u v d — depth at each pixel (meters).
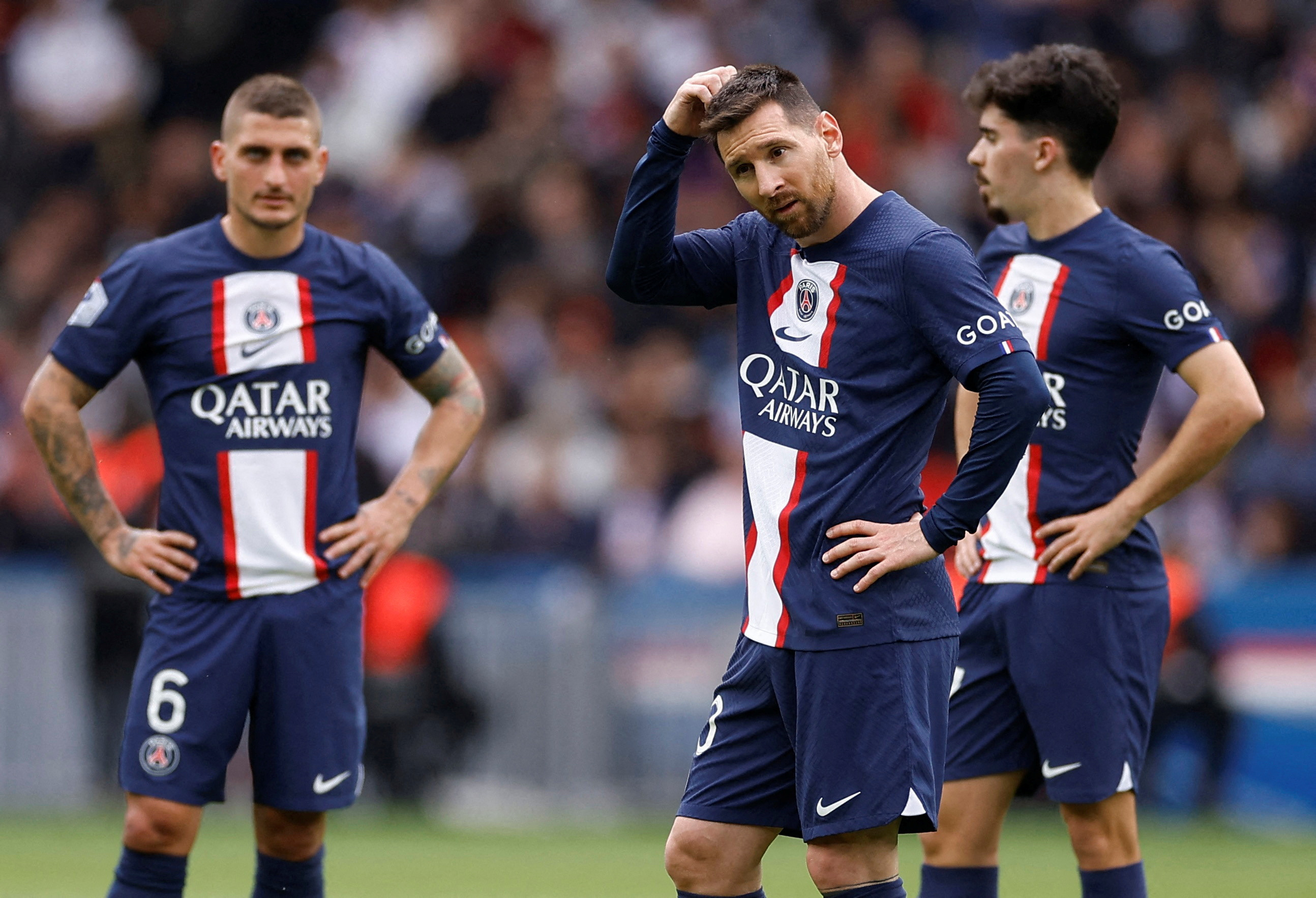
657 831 33.56
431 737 34.84
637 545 40.69
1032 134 17.09
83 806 34.97
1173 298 16.58
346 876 26.94
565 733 35.88
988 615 17.17
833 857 14.23
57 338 17.02
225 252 17.11
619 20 52.75
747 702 14.66
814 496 14.21
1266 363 45.66
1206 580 34.78
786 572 14.32
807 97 14.10
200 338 16.91
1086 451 16.94
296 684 16.70
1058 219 17.27
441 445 17.98
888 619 14.02
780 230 14.91
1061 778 16.73
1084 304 16.92
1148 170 48.56
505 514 39.25
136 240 48.19
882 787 13.94
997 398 13.70
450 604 35.75
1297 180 49.75
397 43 51.75
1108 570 16.88
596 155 49.47
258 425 16.89
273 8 52.84
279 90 16.83
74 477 16.86
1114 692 16.77
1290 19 53.97
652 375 42.62
